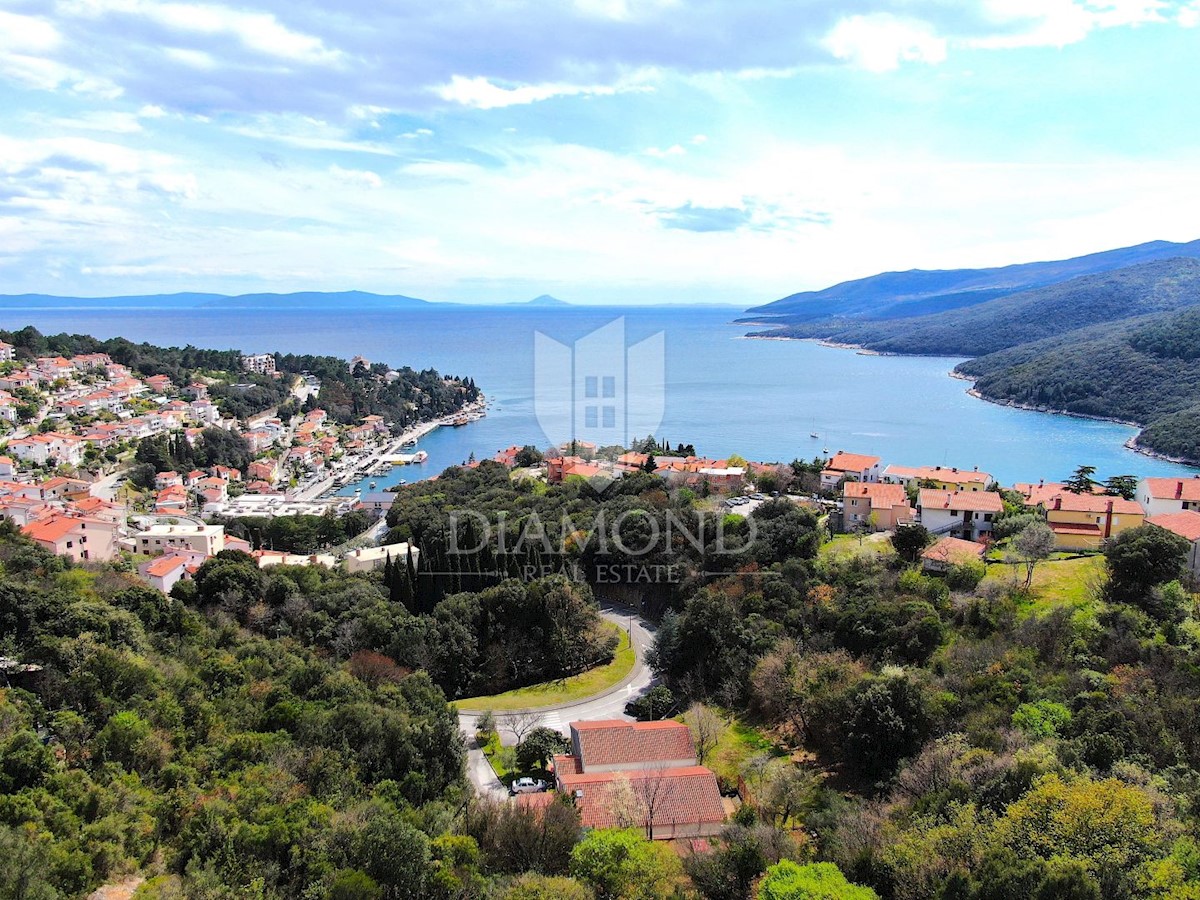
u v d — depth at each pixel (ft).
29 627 192.75
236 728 177.17
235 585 275.18
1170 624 183.21
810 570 275.59
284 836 128.36
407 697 210.59
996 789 130.93
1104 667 174.50
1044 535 256.52
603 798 162.20
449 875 119.96
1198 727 142.92
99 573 277.44
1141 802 112.47
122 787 141.28
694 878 128.06
